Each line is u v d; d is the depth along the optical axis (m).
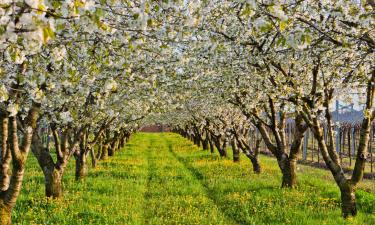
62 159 13.88
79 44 7.94
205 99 19.41
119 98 14.30
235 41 11.20
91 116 13.95
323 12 8.21
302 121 16.64
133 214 12.55
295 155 17.14
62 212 11.83
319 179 19.98
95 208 12.77
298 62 11.32
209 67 13.99
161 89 14.65
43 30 3.55
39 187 15.91
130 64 10.17
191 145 50.78
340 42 6.97
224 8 10.40
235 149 28.50
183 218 12.43
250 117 17.28
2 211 9.02
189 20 6.67
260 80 13.33
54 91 10.13
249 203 14.27
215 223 12.01
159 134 96.50
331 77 11.73
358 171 12.15
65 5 4.12
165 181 19.95
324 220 11.65
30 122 9.15
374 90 11.50
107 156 31.73
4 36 3.72
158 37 7.93
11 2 3.76
